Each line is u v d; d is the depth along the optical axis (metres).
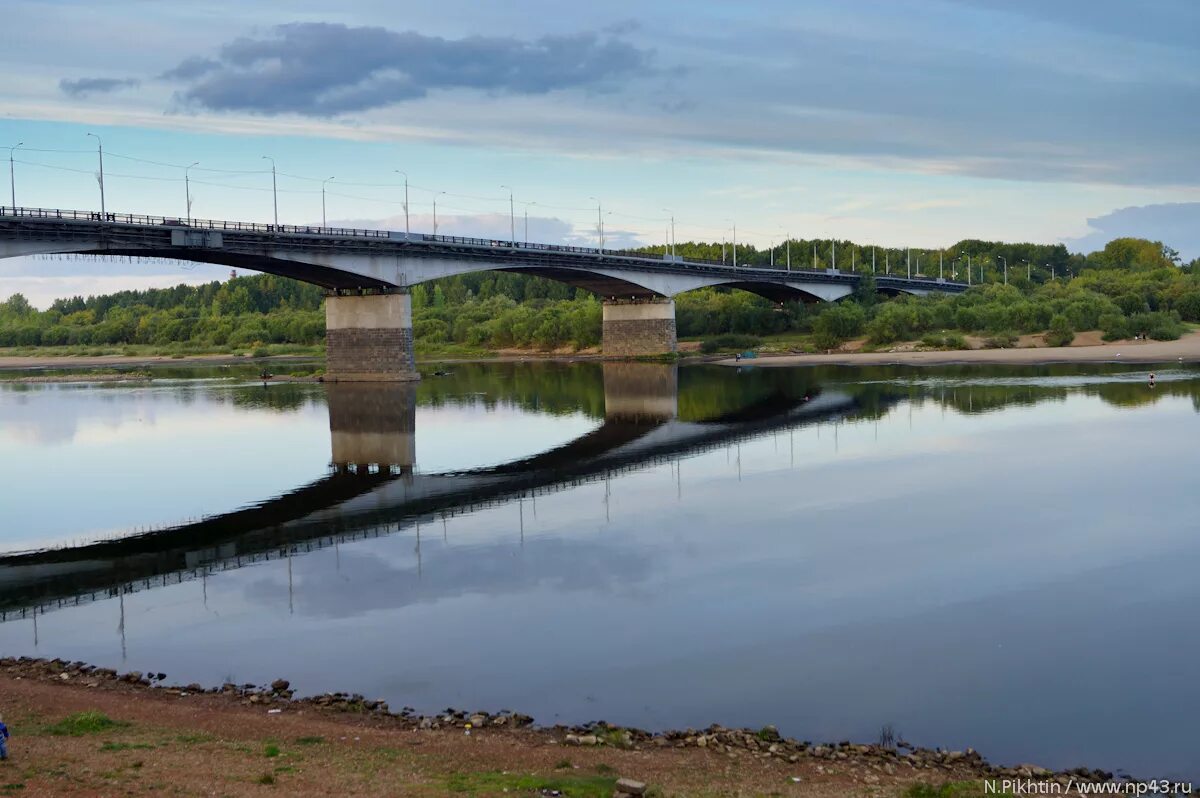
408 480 62.34
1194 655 28.52
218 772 19.56
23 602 37.50
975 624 31.61
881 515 47.22
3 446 81.69
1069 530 43.06
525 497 55.16
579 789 18.78
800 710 25.22
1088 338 162.75
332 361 139.75
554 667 28.59
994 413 83.38
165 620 34.69
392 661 29.48
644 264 167.00
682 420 89.69
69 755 20.55
